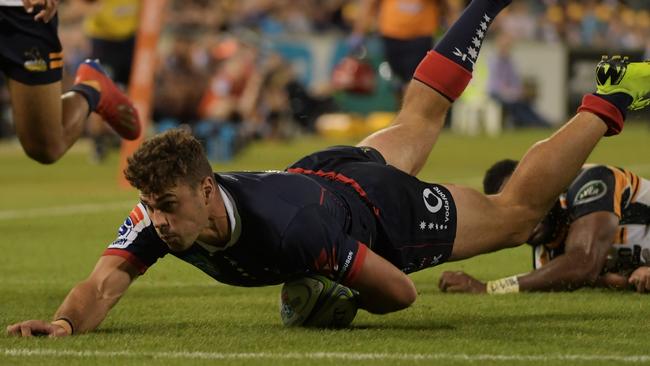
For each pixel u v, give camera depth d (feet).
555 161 59.41
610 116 60.29
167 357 48.96
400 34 182.91
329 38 284.82
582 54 309.83
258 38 257.75
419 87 64.59
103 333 54.80
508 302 65.62
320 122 260.62
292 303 54.95
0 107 265.75
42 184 160.56
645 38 359.05
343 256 52.19
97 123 204.54
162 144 49.19
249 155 206.49
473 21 65.26
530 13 342.44
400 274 53.52
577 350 50.57
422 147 63.77
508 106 300.81
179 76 219.41
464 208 57.93
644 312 61.67
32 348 50.67
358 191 55.31
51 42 74.23
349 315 55.36
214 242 51.67
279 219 51.11
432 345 51.52
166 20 263.08
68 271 83.76
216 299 68.80
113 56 178.60
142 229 54.19
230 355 49.32
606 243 68.18
